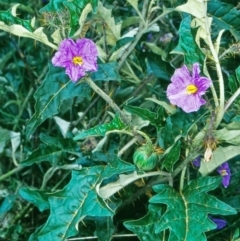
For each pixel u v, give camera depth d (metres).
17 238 0.35
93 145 0.33
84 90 0.29
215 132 0.26
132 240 0.32
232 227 0.31
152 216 0.26
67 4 0.25
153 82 0.35
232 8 0.30
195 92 0.24
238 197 0.31
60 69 0.29
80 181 0.27
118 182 0.27
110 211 0.26
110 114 0.32
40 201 0.30
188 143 0.27
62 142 0.32
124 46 0.33
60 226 0.26
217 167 0.28
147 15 0.32
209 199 0.25
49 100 0.29
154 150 0.27
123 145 0.33
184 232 0.24
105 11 0.31
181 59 0.34
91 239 0.32
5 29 0.26
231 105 0.28
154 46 0.35
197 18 0.25
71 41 0.25
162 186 0.26
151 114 0.28
